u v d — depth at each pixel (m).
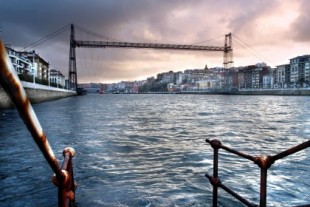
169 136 16.75
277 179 8.06
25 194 6.80
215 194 3.66
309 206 2.39
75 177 8.15
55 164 1.60
